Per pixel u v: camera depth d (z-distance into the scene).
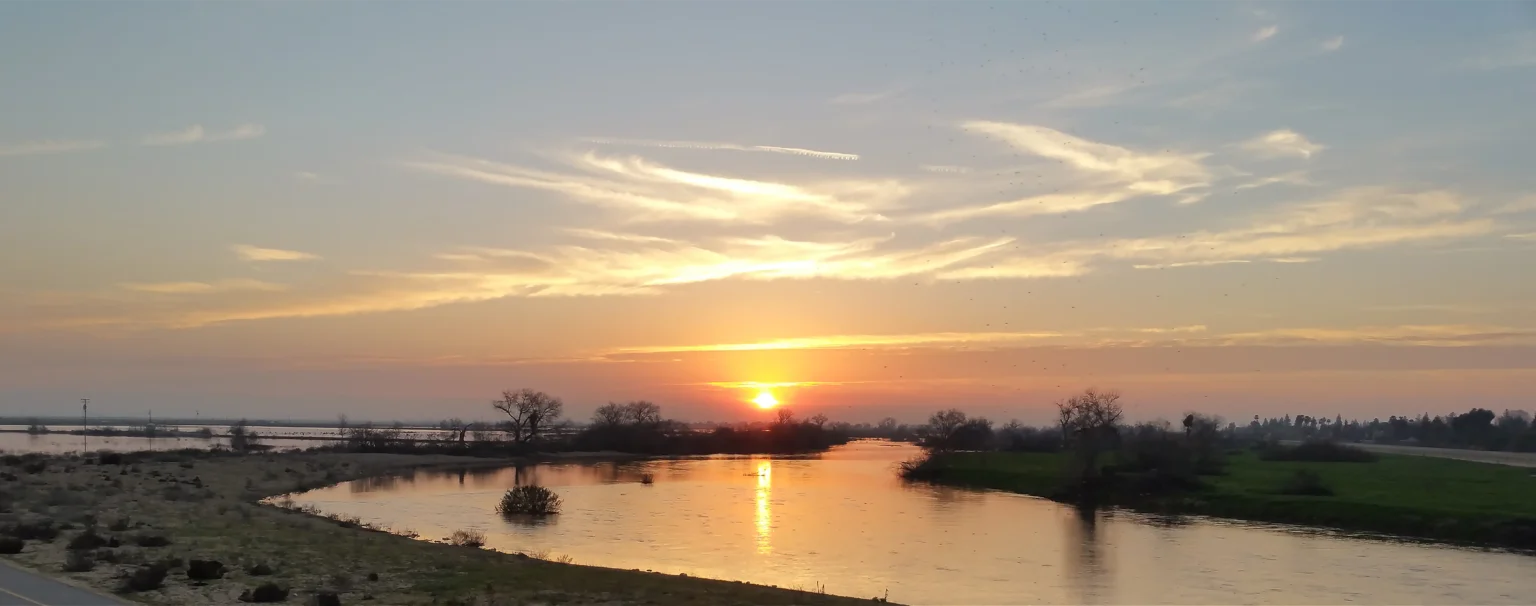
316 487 96.38
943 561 50.91
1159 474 91.44
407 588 31.47
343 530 50.47
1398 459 143.00
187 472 97.94
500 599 29.70
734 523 66.12
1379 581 47.78
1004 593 42.16
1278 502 77.12
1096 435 99.50
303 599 28.38
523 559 41.12
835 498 88.94
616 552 51.19
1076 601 40.75
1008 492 102.81
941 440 166.88
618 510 74.31
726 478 117.69
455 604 28.19
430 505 76.00
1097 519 74.94
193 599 27.44
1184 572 49.31
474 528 60.69
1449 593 44.94
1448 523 65.69
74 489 67.88
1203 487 88.88
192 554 36.69
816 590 40.94
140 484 78.50
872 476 125.81
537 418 185.38
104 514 50.97
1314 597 43.41
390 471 127.56
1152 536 64.25
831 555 52.03
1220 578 47.81
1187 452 98.25
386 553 39.97
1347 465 124.00
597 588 33.16
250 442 190.25
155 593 28.08
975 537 61.59
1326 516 72.31
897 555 52.62
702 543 55.56
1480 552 58.47
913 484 112.06
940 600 40.09
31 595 25.72
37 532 39.50
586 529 61.31
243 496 75.94
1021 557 53.25
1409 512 69.44
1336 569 51.19
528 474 124.12
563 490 95.81
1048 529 67.25
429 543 46.28
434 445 175.38
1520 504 73.06
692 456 191.12
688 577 38.22
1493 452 185.88
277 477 100.62
